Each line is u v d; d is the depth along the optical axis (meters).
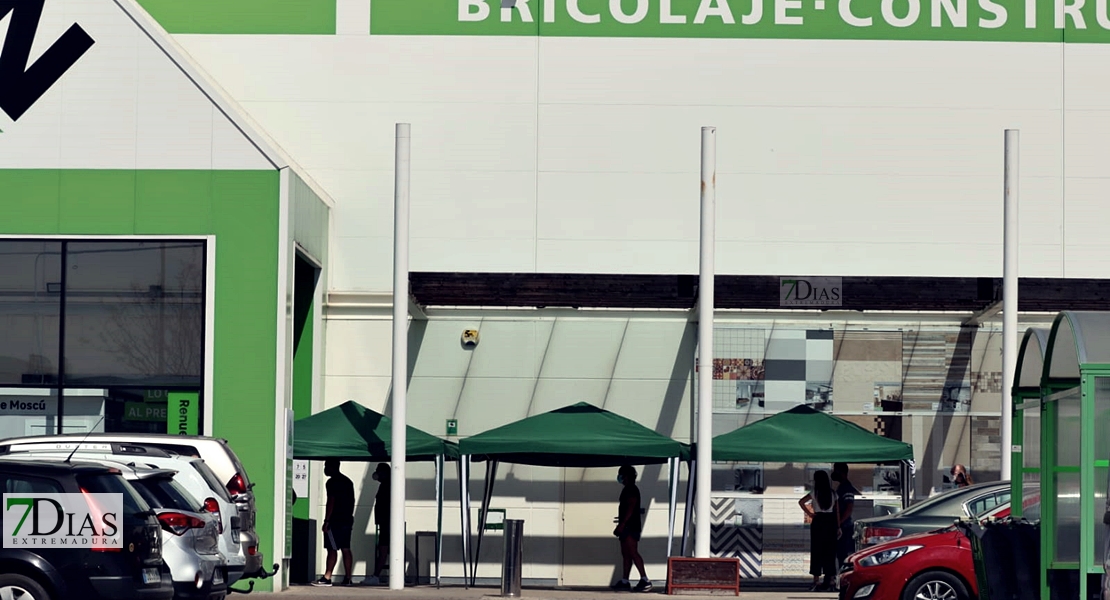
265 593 60.78
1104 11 77.75
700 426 64.56
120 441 49.28
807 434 67.00
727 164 77.00
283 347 63.31
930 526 52.41
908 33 77.50
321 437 66.12
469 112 77.00
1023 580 42.62
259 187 64.06
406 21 77.31
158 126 64.50
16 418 63.91
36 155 64.62
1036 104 77.31
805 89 77.25
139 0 77.31
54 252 64.38
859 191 76.88
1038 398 46.78
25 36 65.19
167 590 40.97
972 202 76.88
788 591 68.25
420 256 76.38
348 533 69.12
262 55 77.25
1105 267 76.88
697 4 77.50
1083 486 39.59
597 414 67.19
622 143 76.94
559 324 75.69
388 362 75.62
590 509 74.62
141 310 64.06
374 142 76.88
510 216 76.56
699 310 65.75
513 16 77.38
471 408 75.31
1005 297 67.62
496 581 74.19
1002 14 77.69
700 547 63.91
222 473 52.06
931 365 74.44
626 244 76.56
